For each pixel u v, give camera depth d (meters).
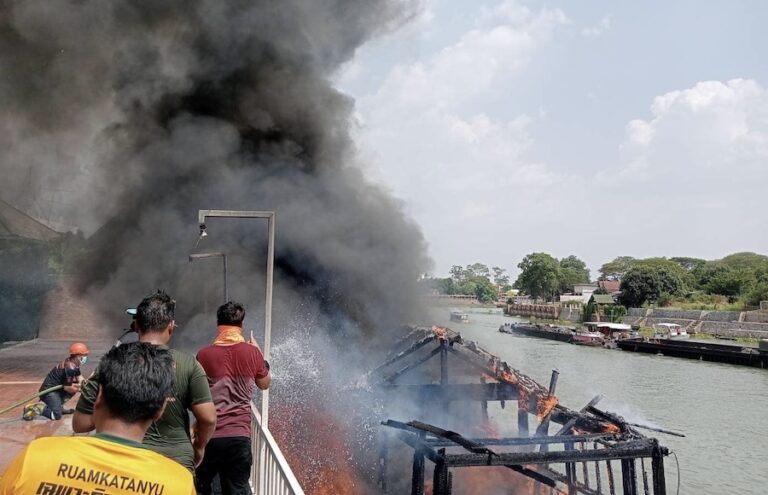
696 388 30.58
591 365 39.41
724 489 15.34
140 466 1.75
